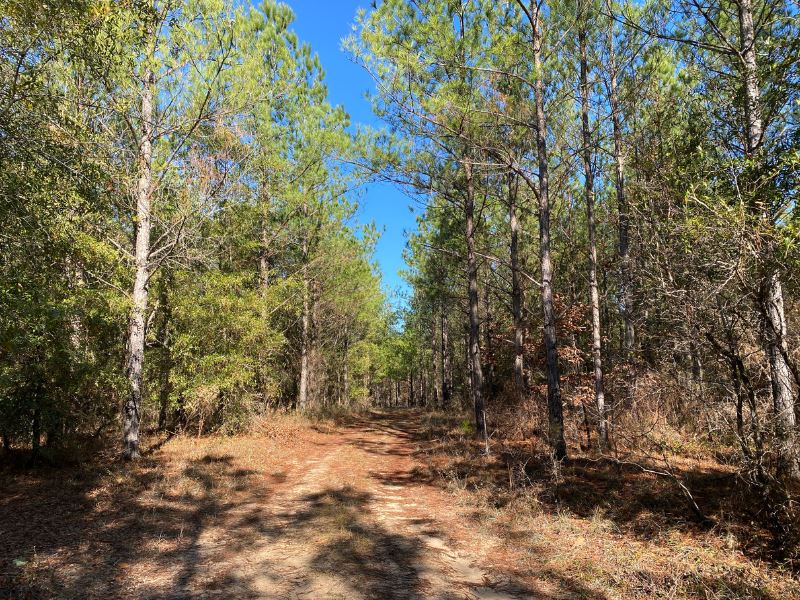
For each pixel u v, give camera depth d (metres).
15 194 5.59
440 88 9.95
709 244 4.45
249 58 11.09
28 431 8.34
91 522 5.93
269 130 13.90
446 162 12.57
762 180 4.81
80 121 6.79
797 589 3.95
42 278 6.68
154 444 11.88
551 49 10.29
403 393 69.00
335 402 31.31
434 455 11.38
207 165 10.88
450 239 18.30
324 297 20.17
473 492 7.84
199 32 9.84
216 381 12.44
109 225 9.73
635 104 9.42
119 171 8.02
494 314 23.12
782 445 4.62
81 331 9.58
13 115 5.50
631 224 6.11
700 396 5.33
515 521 6.26
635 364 8.45
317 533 5.79
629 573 4.50
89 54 6.04
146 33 6.64
